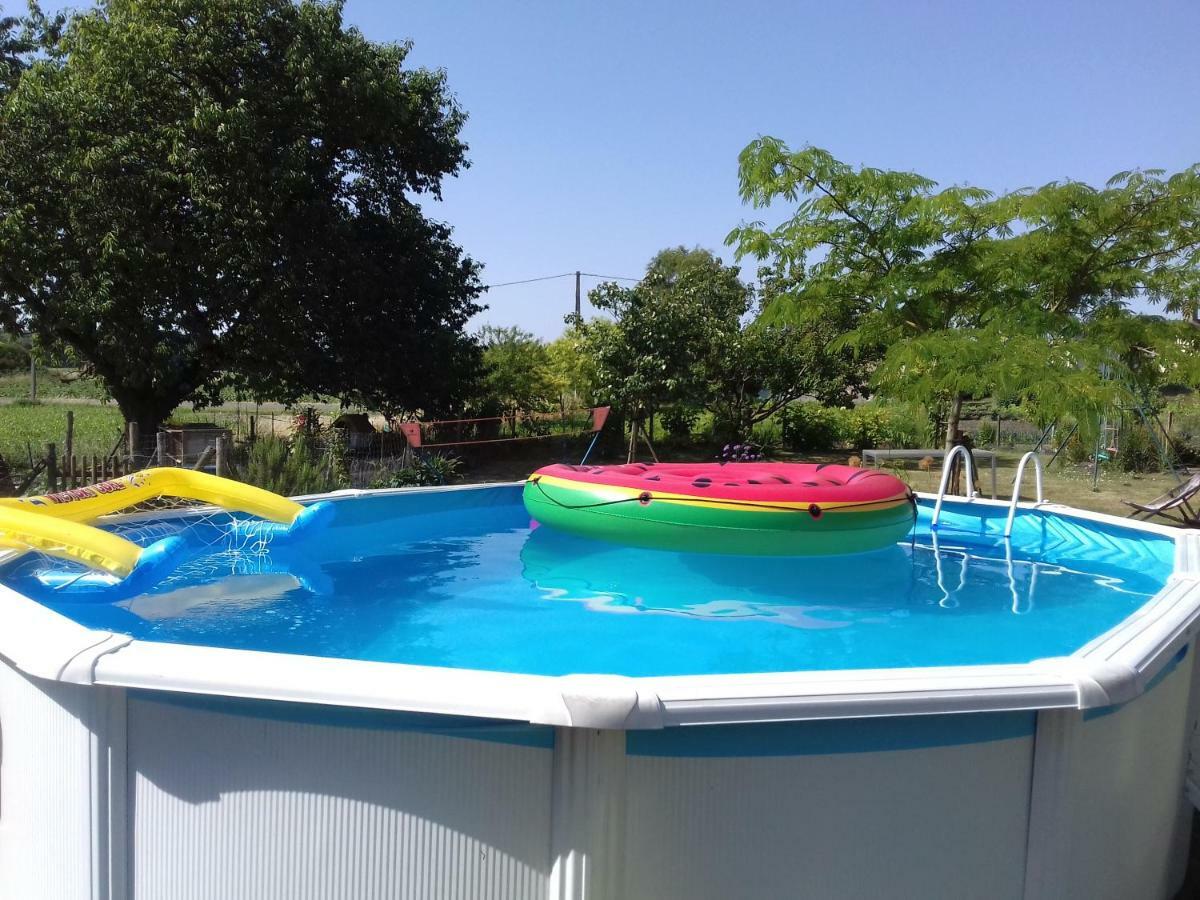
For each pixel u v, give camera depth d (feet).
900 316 32.91
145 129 49.90
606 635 13.97
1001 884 8.05
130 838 8.05
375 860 7.39
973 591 17.25
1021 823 8.02
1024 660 12.93
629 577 18.24
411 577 18.06
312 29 52.80
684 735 7.04
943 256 32.40
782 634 14.15
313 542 21.44
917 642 13.76
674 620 14.87
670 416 79.56
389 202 63.10
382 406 65.05
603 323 60.85
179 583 16.93
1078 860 8.39
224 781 7.66
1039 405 27.27
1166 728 10.19
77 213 48.37
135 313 49.90
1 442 65.57
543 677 6.89
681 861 7.20
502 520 25.29
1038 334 29.48
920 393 28.73
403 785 7.27
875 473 22.43
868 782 7.43
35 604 9.29
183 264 51.11
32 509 16.24
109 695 7.86
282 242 52.34
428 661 12.64
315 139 55.72
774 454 79.61
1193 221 30.89
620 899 7.10
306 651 12.98
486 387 70.69
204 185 48.85
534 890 7.18
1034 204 30.27
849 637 14.02
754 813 7.26
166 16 50.29
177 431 47.52
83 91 48.42
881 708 6.86
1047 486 53.78
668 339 58.29
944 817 7.70
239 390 62.08
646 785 7.06
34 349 59.41
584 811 6.90
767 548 19.62
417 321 63.16
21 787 9.23
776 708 6.69
